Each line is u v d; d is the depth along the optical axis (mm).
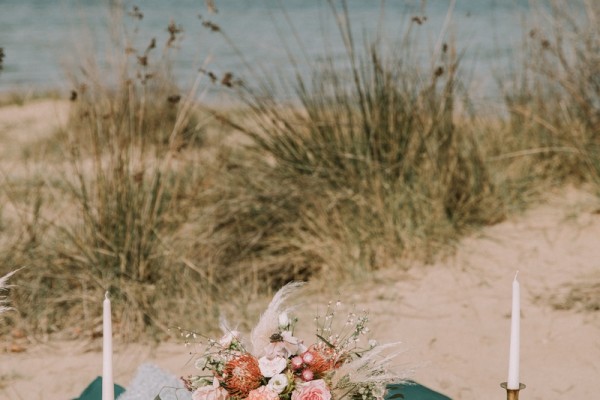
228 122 5648
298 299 4734
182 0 47438
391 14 34812
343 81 5809
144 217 4789
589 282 4707
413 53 5809
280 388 2102
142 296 4559
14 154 7816
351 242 5105
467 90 6180
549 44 6352
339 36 25469
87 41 5297
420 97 5621
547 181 6098
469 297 4656
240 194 5375
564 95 6453
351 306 4602
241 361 2191
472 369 3906
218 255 5133
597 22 6297
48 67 18969
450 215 5484
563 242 5266
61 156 6758
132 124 5004
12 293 4641
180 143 5258
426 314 4484
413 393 3090
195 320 4504
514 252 5156
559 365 3898
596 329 4207
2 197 6117
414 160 5516
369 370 2232
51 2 46938
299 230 5215
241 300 4730
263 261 5129
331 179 5395
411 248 5164
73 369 4066
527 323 4344
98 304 4570
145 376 3295
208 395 2166
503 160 6160
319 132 5598
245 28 29672
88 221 4855
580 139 6137
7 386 3887
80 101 5129
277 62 6613
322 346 2316
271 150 5570
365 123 5453
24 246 4953
